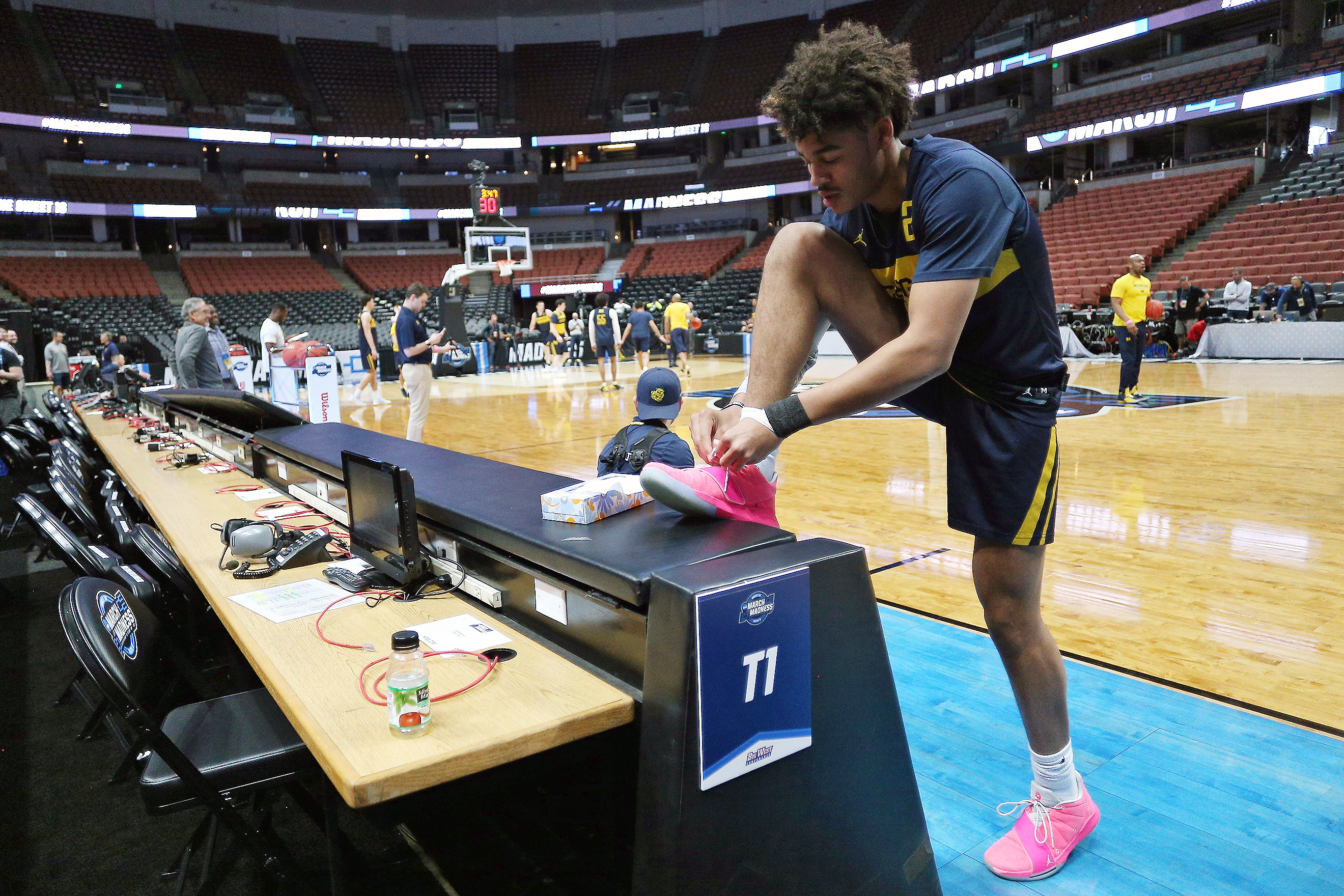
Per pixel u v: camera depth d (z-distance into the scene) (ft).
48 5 86.89
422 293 21.81
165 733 5.80
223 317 79.25
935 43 93.09
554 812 6.18
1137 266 27.50
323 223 105.29
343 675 4.68
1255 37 65.87
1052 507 5.14
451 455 8.64
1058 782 5.70
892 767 4.68
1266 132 70.54
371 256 100.73
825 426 27.14
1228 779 6.60
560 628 5.05
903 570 12.18
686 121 104.27
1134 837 6.00
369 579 6.39
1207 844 5.87
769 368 4.86
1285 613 9.87
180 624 8.91
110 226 92.73
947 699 8.23
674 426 27.86
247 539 7.02
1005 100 82.94
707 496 5.38
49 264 80.28
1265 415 24.32
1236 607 10.13
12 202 76.18
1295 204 52.11
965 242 4.22
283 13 99.35
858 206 4.98
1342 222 48.55
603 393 42.45
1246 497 15.33
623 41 108.27
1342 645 8.94
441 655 4.89
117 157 92.02
